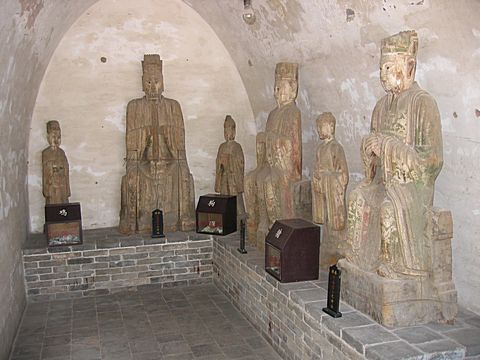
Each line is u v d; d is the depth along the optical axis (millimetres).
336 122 4609
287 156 4715
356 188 3480
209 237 6066
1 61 3824
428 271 3164
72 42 6141
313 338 3521
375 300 3207
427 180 3139
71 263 5652
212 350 4355
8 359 4184
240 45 5957
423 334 3018
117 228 6453
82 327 4871
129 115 6156
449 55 3148
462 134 3266
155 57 6160
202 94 6613
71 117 6242
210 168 6758
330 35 4059
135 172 6109
